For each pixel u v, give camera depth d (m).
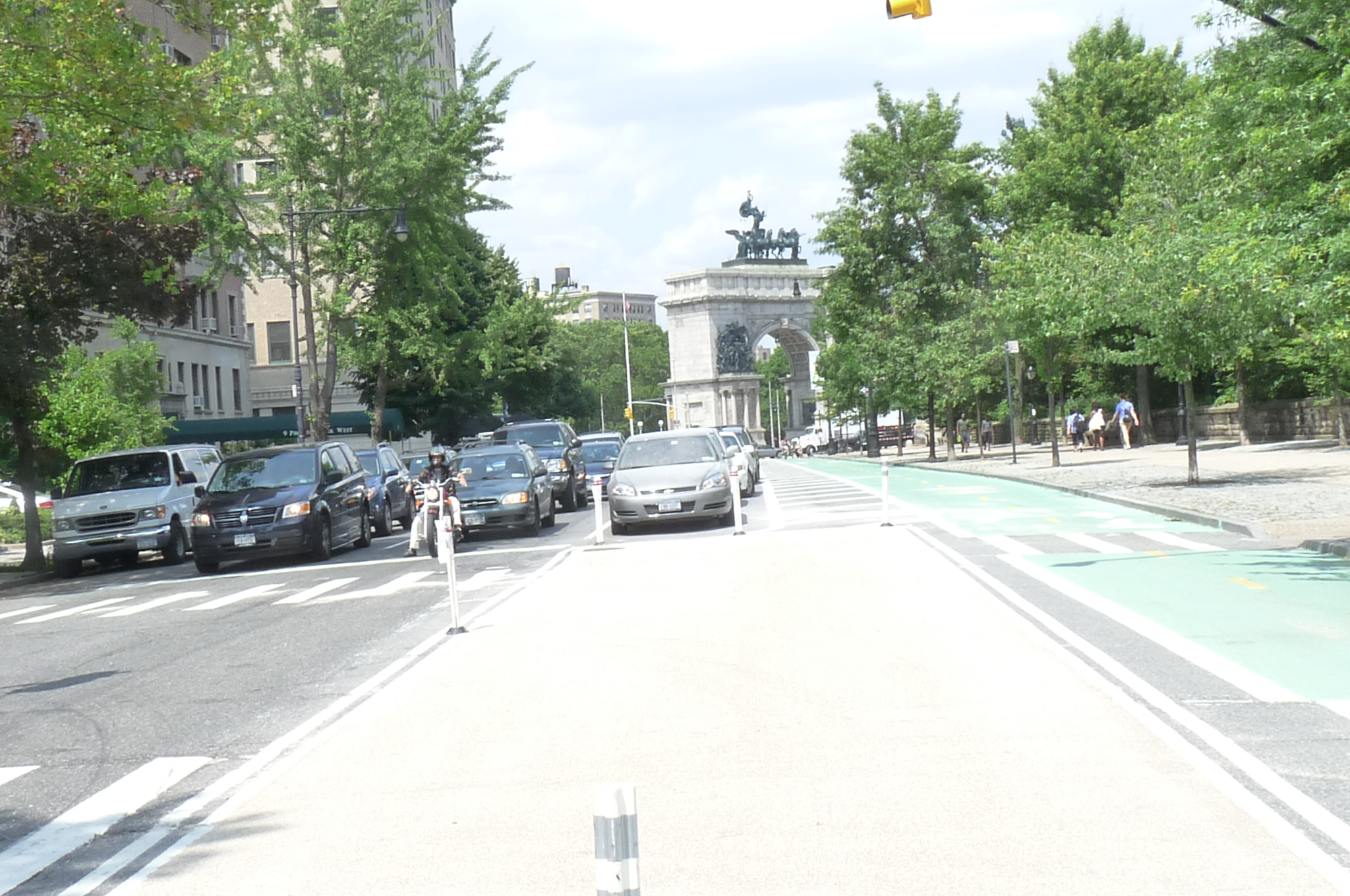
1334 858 5.30
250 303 80.12
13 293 26.66
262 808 6.91
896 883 5.21
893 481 41.09
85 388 36.12
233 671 11.85
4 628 17.47
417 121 41.62
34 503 29.62
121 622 16.89
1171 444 53.78
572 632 12.61
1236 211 18.08
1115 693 8.65
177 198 28.16
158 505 28.39
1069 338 39.84
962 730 7.79
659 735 8.05
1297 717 7.80
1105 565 16.11
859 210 57.38
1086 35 52.72
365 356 43.94
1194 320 27.59
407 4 41.41
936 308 57.41
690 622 12.82
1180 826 5.79
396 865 5.78
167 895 5.58
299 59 40.59
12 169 21.31
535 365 70.06
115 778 7.93
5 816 7.19
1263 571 14.89
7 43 18.66
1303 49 15.01
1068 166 50.97
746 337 122.00
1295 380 48.41
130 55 19.14
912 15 11.62
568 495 36.47
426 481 23.95
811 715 8.38
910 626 11.87
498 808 6.62
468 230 45.03
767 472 60.16
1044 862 5.39
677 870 5.49
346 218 41.25
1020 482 36.06
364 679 10.84
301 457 25.94
